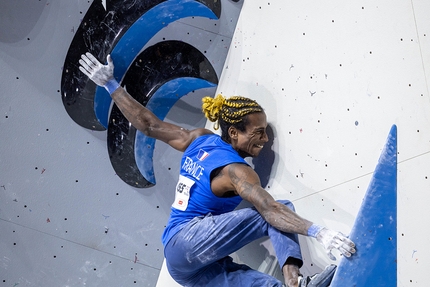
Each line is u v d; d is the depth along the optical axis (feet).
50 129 13.19
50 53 12.94
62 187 13.39
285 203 10.52
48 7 12.81
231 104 10.99
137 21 13.04
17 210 13.15
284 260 9.73
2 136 12.94
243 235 10.32
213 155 10.82
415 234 9.30
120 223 13.85
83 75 13.01
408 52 9.70
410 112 9.55
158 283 14.15
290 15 12.38
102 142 13.53
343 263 8.95
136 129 13.51
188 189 10.92
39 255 13.35
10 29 12.69
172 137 12.16
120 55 13.21
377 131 10.03
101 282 13.82
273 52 12.68
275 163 12.28
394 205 9.04
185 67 13.82
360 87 10.48
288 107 12.02
